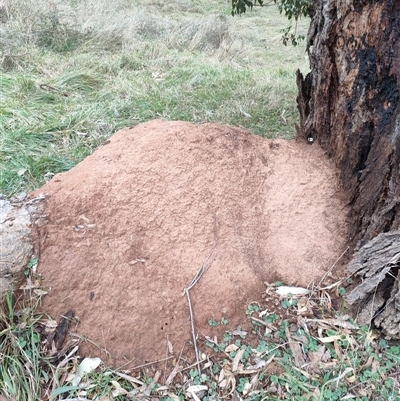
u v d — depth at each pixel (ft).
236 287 6.76
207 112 13.94
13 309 6.40
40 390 5.89
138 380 6.09
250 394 5.97
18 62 16.63
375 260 6.37
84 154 11.18
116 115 13.33
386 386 6.08
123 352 6.32
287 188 7.80
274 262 7.24
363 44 6.72
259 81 16.71
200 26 24.00
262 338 6.48
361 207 7.21
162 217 7.09
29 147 11.26
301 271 7.16
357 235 7.30
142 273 6.72
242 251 7.11
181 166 7.51
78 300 6.54
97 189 7.20
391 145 6.41
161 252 6.88
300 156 8.27
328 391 5.95
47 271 6.62
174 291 6.65
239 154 7.88
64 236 6.86
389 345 6.51
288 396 5.93
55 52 18.93
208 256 6.93
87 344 6.33
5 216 6.89
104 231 6.92
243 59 21.43
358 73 6.92
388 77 6.54
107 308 6.51
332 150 8.08
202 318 6.55
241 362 6.25
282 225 7.53
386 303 6.38
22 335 6.23
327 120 8.18
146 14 25.32
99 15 22.90
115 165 7.54
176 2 30.55
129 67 17.85
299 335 6.49
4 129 11.90
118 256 6.77
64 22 21.18
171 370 6.23
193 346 6.39
